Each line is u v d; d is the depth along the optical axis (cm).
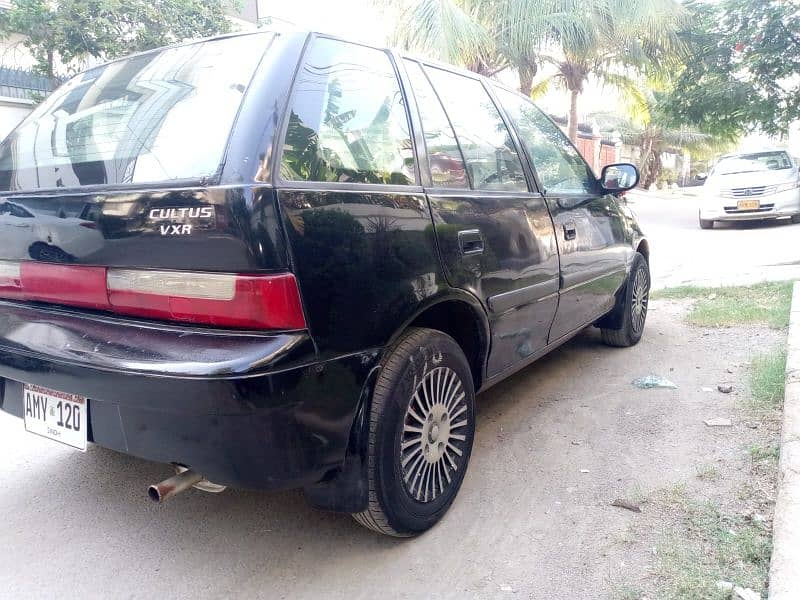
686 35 1261
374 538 264
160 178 215
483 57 1320
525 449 336
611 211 446
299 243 203
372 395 232
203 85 236
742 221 1555
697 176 4969
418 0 1177
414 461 253
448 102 308
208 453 202
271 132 209
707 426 350
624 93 1819
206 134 216
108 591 236
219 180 200
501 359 315
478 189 301
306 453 210
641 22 1296
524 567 241
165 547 262
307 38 240
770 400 372
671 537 252
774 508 263
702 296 661
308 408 206
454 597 227
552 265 347
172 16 1007
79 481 316
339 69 247
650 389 412
